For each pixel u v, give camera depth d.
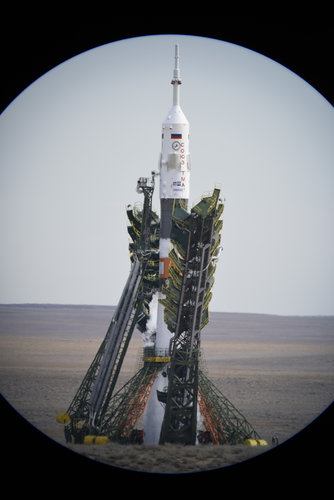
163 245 78.38
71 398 126.94
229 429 79.69
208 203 65.50
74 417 78.00
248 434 79.75
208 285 69.38
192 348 70.00
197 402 75.25
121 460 64.38
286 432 101.00
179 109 79.50
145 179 78.56
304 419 113.44
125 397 81.75
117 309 74.88
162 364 80.25
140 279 75.69
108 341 75.50
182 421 70.50
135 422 78.75
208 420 78.38
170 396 69.38
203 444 72.50
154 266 80.12
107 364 74.31
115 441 76.25
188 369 70.00
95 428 74.75
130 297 74.31
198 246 66.00
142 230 79.06
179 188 78.19
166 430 69.06
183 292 67.31
